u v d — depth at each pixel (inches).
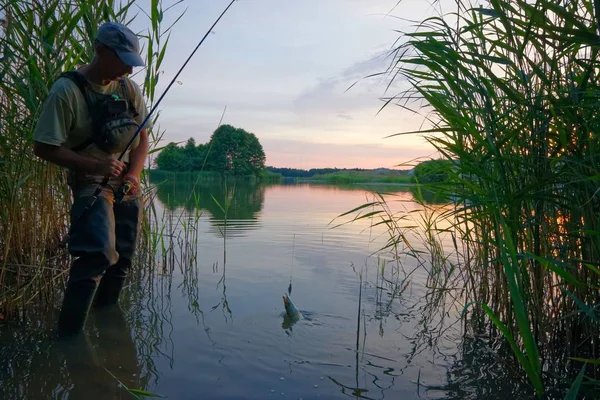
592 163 72.9
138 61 102.3
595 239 77.7
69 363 88.0
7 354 91.3
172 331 105.8
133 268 163.9
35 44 126.6
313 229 254.2
